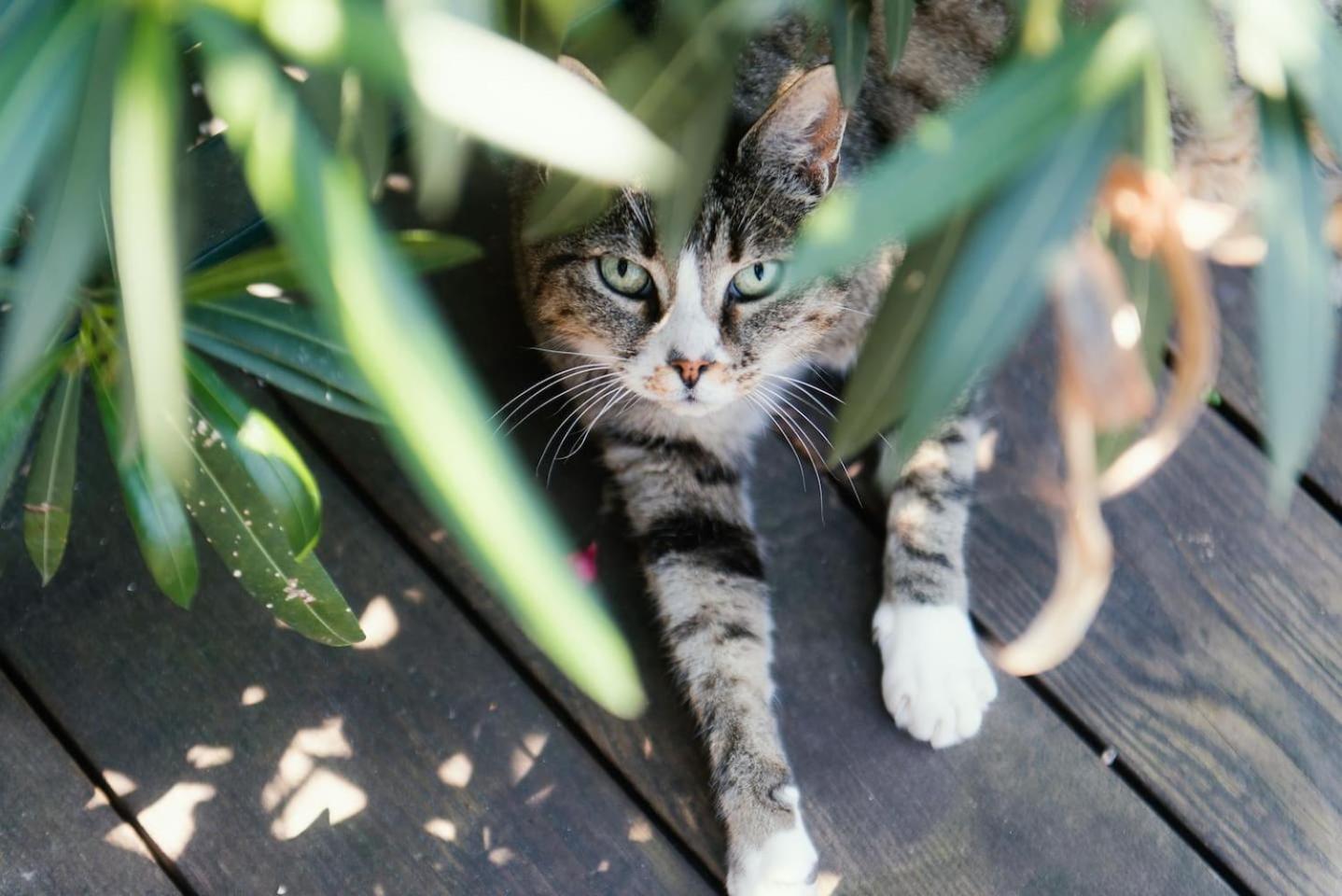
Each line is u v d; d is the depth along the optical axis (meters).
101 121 0.52
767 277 0.85
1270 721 0.88
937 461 0.89
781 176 0.83
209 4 0.50
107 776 0.86
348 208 0.47
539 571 0.44
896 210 0.57
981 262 0.61
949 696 0.86
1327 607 0.90
